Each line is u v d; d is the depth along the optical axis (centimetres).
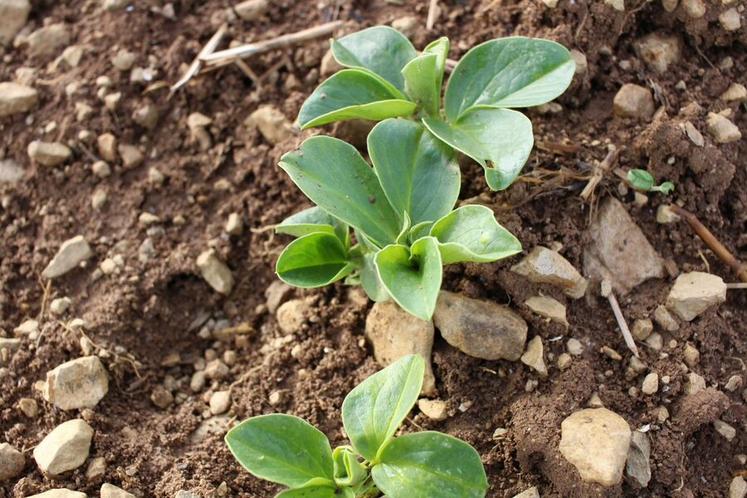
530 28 72
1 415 68
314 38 75
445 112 67
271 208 72
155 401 69
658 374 66
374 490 63
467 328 66
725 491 65
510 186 67
